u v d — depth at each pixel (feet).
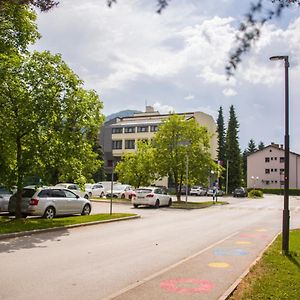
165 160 131.13
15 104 58.54
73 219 63.67
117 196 134.92
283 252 37.50
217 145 311.27
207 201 148.87
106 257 35.96
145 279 27.91
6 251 38.09
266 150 320.29
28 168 60.64
